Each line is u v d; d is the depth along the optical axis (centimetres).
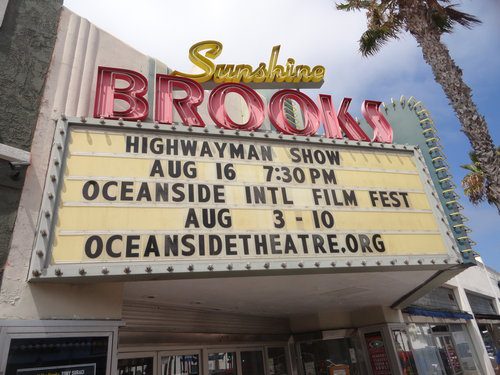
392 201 645
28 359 386
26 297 412
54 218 440
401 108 834
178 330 757
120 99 602
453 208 692
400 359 952
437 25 1144
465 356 1479
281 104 698
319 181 617
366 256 568
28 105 515
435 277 780
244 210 536
